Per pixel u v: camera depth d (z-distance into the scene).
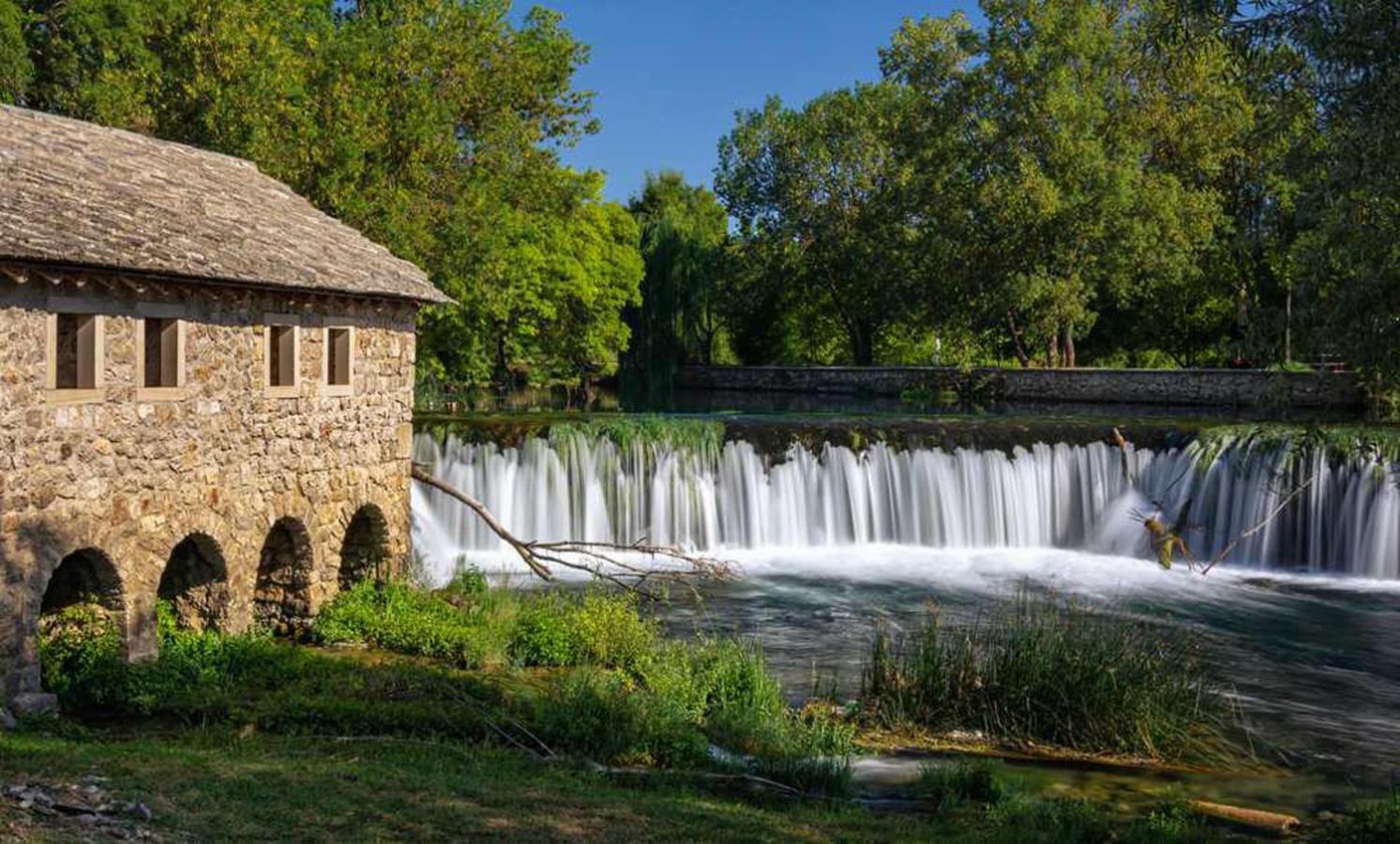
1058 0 47.88
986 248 50.31
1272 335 13.45
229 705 14.59
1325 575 27.55
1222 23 12.39
